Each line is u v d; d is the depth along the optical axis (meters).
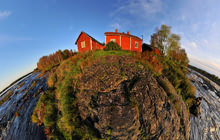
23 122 9.84
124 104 6.42
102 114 6.31
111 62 9.87
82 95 7.70
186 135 7.63
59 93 9.14
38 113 9.01
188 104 10.52
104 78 7.98
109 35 20.11
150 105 6.58
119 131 5.84
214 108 13.02
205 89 17.84
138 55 12.15
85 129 6.43
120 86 7.36
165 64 13.01
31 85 17.06
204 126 9.85
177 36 21.02
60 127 7.27
